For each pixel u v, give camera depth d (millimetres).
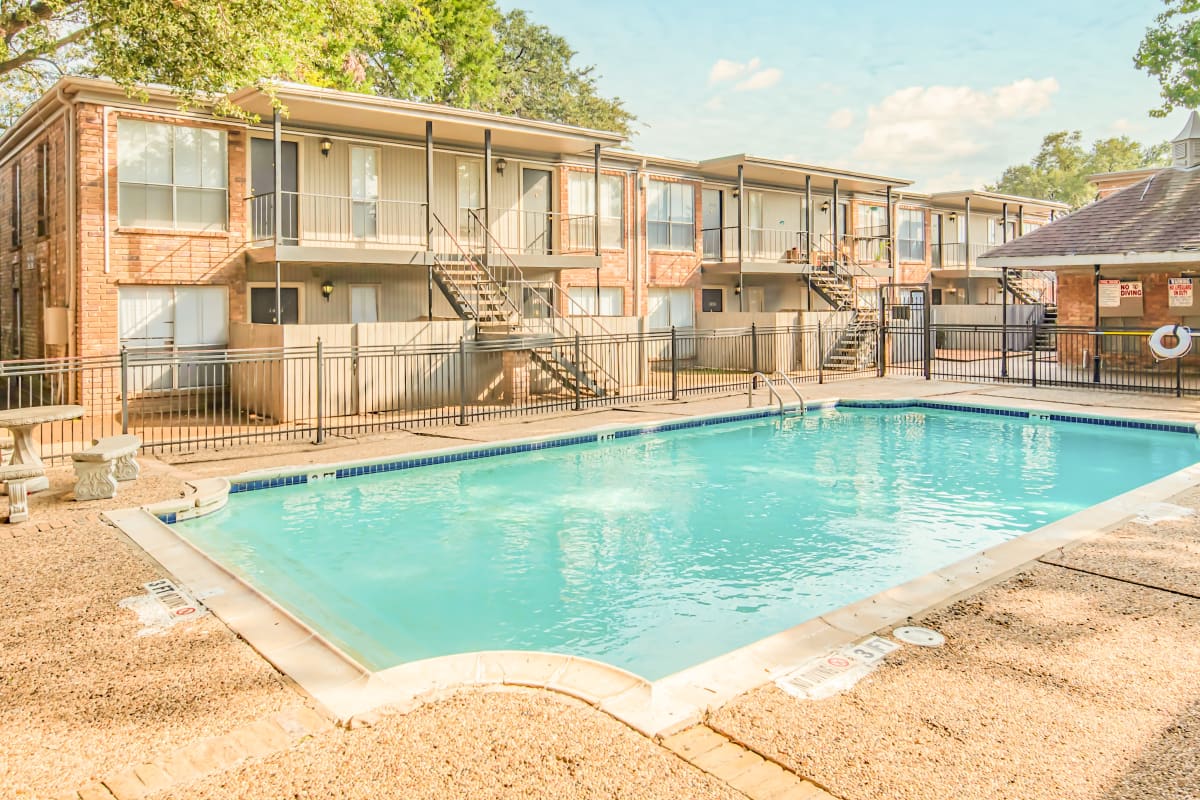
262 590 6859
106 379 15953
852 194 30812
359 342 15844
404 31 30156
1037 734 3600
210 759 3484
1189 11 35625
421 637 5883
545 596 6711
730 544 8125
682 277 25781
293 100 15961
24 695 4156
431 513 9328
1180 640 4625
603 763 3387
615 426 13734
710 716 3795
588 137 20047
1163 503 7836
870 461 12164
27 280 20141
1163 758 3389
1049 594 5391
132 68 13508
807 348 23922
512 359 17094
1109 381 19062
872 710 3832
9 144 20375
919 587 5531
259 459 11109
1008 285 33875
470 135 19406
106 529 7484
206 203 17000
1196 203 18875
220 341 17266
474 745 3551
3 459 9812
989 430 14523
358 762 3432
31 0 14328
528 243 22266
